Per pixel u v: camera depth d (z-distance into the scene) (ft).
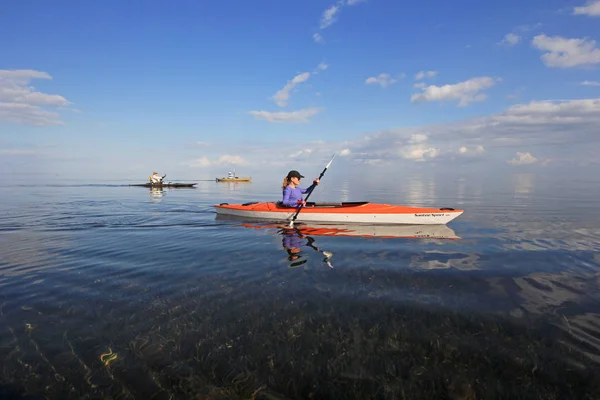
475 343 8.87
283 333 9.58
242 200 54.34
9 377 7.76
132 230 26.27
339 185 109.09
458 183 118.93
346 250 19.13
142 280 13.94
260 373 7.93
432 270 15.07
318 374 7.88
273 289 12.78
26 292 12.60
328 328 9.81
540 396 6.99
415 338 9.19
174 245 20.65
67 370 8.00
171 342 9.15
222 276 14.40
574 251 18.52
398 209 29.07
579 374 7.53
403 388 7.38
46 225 28.76
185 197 60.80
